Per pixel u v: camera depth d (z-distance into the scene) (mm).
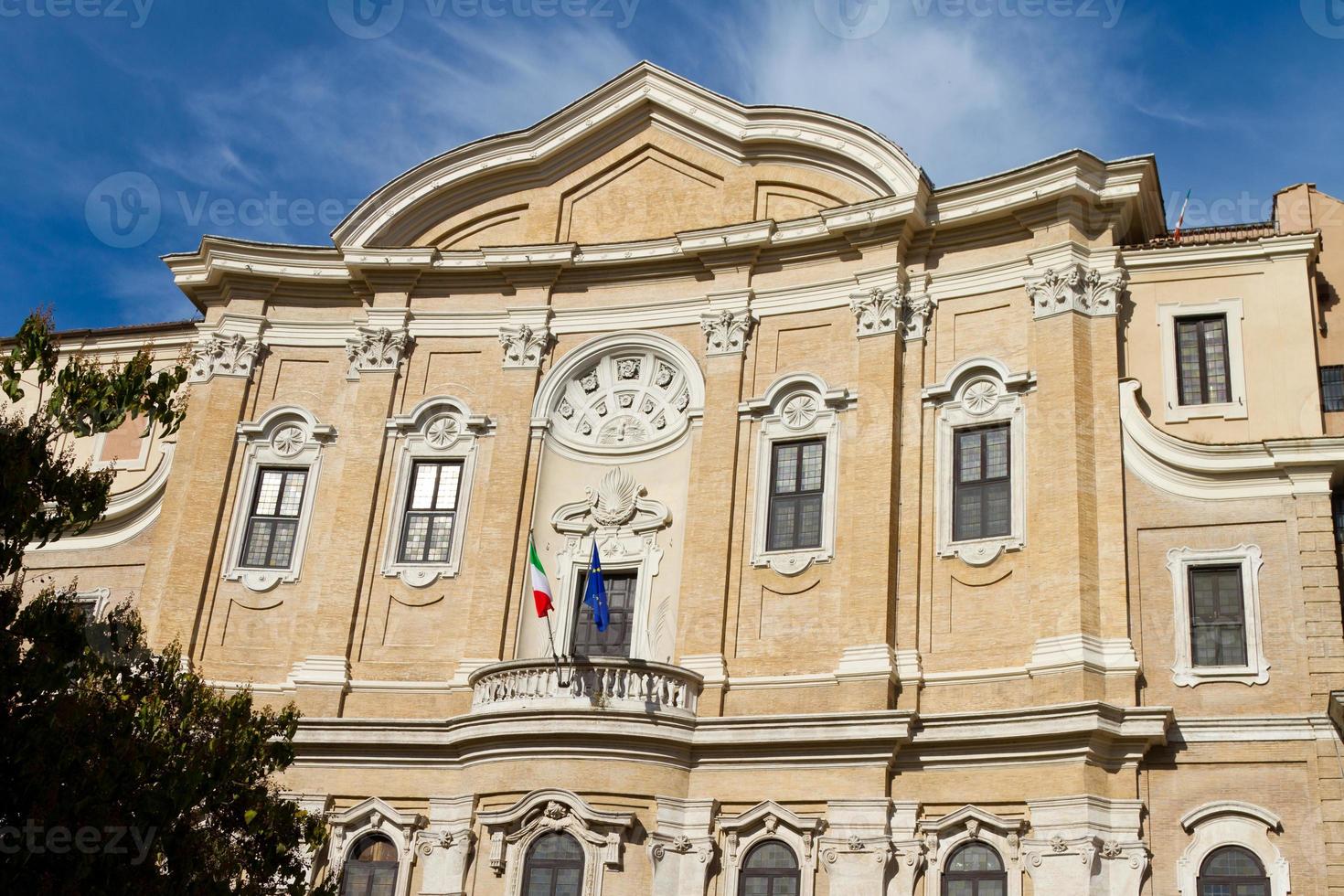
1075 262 28312
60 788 18078
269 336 33062
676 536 29531
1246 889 23453
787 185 31703
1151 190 29312
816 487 28969
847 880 25188
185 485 31703
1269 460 25797
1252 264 27969
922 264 29906
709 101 32219
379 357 32125
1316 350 27203
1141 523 26375
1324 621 24484
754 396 29969
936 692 26469
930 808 25469
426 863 27078
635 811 26219
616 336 31484
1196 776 24312
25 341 20375
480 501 30734
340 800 28250
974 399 28422
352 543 30438
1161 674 25234
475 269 32375
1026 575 26641
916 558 27516
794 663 27531
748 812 26141
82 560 32031
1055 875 24000
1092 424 27234
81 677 19953
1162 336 27953
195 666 30094
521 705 26703
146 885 18719
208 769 20203
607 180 33188
